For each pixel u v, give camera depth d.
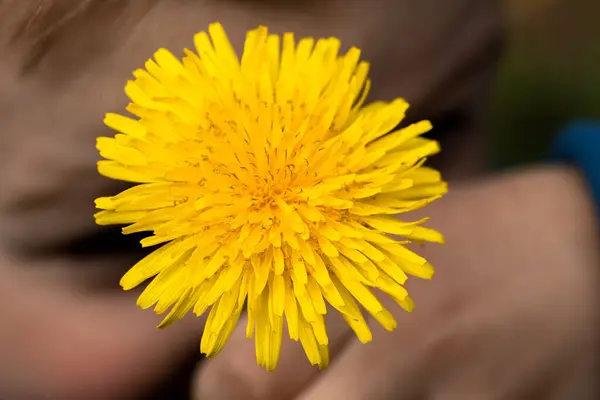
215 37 0.16
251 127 0.15
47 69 0.17
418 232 0.15
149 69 0.15
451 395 0.18
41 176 0.18
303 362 0.18
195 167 0.15
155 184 0.15
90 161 0.18
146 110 0.15
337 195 0.15
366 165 0.15
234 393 0.18
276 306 0.15
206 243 0.15
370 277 0.15
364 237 0.15
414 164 0.16
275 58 0.16
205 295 0.15
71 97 0.17
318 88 0.15
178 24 0.17
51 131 0.18
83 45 0.17
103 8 0.17
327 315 0.18
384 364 0.18
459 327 0.18
